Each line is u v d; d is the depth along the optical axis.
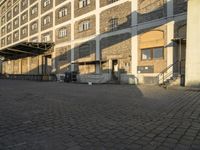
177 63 16.88
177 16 16.98
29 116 6.38
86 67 25.88
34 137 4.45
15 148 3.86
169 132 4.65
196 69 13.30
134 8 20.27
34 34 37.84
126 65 21.00
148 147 3.83
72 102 8.89
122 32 21.42
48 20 33.53
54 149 3.79
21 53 40.00
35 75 33.66
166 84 15.84
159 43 18.20
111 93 11.97
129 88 15.08
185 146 3.86
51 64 32.78
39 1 36.03
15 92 13.05
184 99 9.14
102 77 22.19
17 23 45.12
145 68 19.23
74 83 22.41
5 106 8.09
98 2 24.27
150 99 9.38
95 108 7.50
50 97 10.52
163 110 6.95
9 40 49.53
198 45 13.25
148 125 5.22
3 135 4.60
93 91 13.22
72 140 4.24
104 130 4.87
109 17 22.83
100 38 23.94
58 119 5.96
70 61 28.50
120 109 7.24
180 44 16.23
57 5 31.17
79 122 5.61
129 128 5.00
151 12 18.88
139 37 19.80
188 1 13.59
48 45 32.38
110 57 22.69
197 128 4.92
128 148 3.80
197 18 13.30
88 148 3.82
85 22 26.19
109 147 3.86
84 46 26.30
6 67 48.69
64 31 29.84
